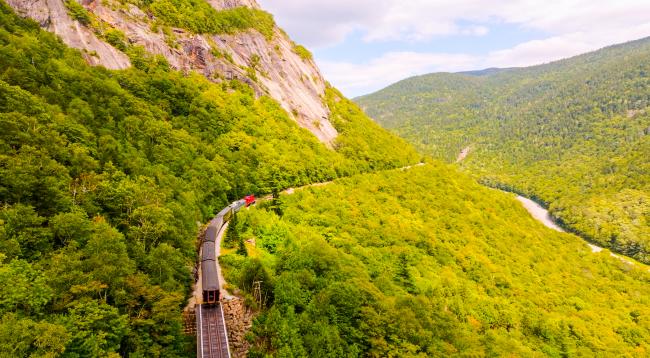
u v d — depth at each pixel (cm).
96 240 4544
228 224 7875
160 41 11769
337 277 6612
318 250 7269
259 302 5503
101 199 5656
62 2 9906
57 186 5034
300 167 12631
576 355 9000
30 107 6241
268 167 11312
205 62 12812
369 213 12125
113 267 4259
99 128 7400
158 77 10531
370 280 7431
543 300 11469
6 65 7150
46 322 3356
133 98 9169
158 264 5003
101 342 3528
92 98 8081
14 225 4228
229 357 4125
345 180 14262
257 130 12281
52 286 3772
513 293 11144
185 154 8738
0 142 5175
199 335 4453
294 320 4931
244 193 9938
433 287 8894
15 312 3394
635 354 9888
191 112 10725
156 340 4178
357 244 9600
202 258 6166
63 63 8338
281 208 9900
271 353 4581
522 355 7594
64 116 6631
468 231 14325
